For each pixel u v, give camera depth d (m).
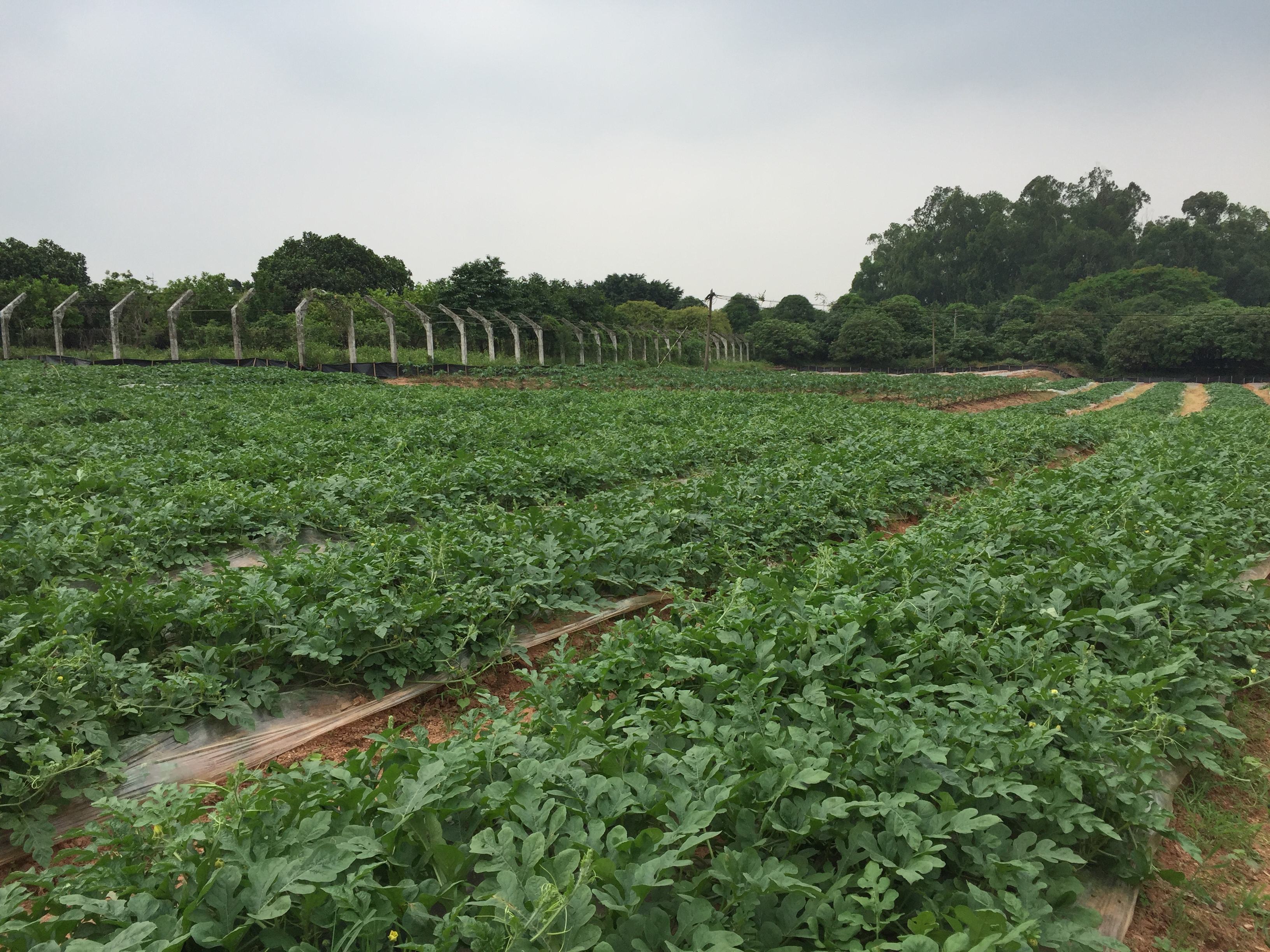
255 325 48.72
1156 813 3.86
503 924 2.83
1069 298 109.69
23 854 4.18
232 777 3.56
